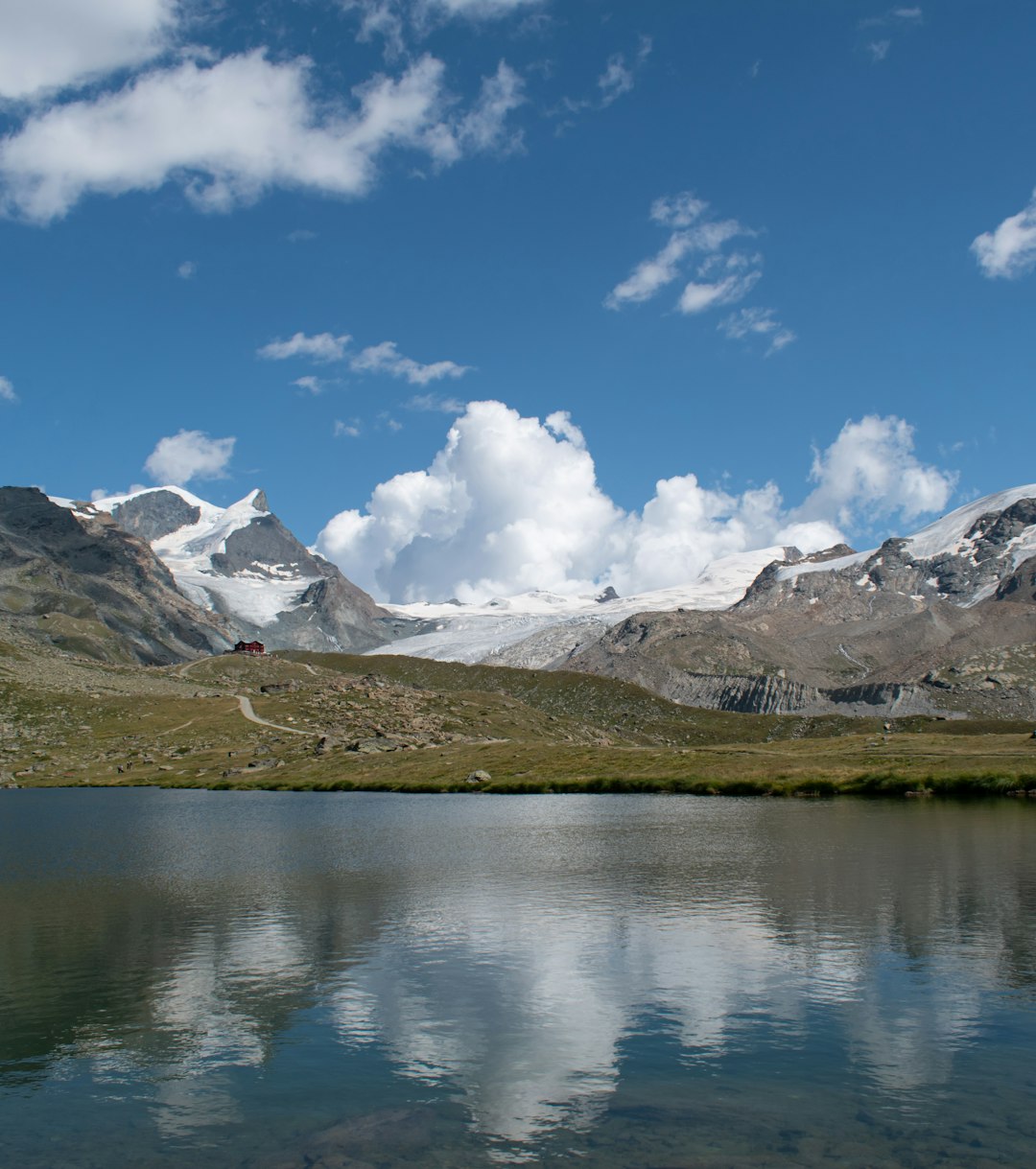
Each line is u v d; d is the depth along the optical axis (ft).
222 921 144.25
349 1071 85.87
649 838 229.86
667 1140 70.95
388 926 138.41
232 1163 69.15
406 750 531.09
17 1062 89.35
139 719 640.99
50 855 221.05
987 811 268.62
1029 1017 95.66
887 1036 91.40
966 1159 67.31
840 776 355.36
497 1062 87.20
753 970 112.78
